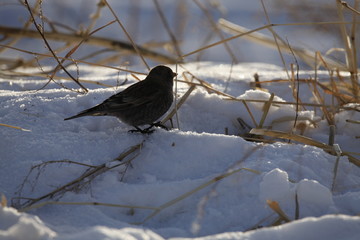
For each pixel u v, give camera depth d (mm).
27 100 8820
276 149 7445
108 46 15688
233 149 7371
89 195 6227
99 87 11125
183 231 5734
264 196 6117
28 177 6605
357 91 10266
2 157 7020
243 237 5004
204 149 7336
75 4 19734
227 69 14188
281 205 6086
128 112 8273
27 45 19766
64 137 7543
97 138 7695
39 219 5246
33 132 7602
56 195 6273
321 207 6055
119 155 7320
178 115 9234
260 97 9711
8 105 8633
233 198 6270
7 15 22844
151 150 7340
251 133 8266
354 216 5383
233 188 6402
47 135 7555
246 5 27016
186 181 6445
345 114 9477
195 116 9367
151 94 8484
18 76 12523
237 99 9445
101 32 21156
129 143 7598
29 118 8094
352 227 5082
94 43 15438
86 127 8375
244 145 7441
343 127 9250
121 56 16203
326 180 6945
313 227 5090
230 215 5988
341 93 10375
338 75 10719
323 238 5012
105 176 6617
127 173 6910
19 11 23797
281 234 5051
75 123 8281
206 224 5852
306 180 6156
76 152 7246
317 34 13148
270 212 5973
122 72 13164
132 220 6047
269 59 19328
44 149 7133
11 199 6121
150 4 24078
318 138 8883
